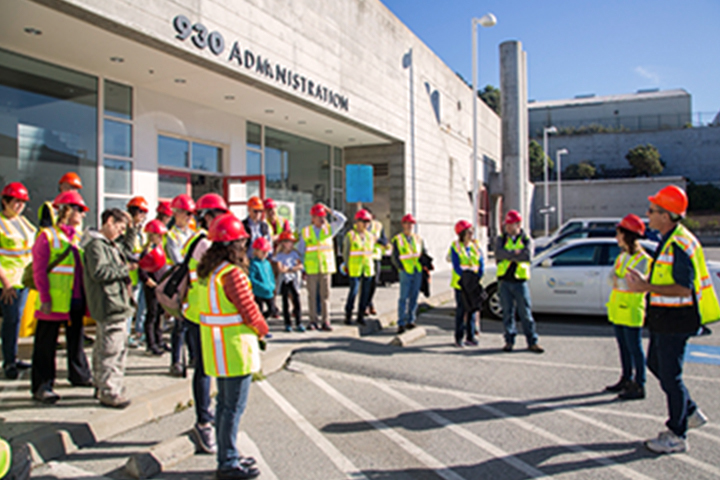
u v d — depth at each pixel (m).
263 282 7.19
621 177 51.97
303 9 10.73
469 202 23.44
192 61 8.16
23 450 3.62
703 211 44.84
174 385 5.07
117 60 8.08
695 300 3.85
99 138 8.66
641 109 61.59
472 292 7.02
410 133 16.36
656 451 3.91
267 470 3.66
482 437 4.23
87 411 4.37
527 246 6.92
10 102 7.52
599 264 9.07
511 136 24.58
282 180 13.79
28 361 5.61
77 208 4.82
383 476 3.57
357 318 8.55
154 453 3.69
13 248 5.34
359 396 5.30
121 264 4.51
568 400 5.12
